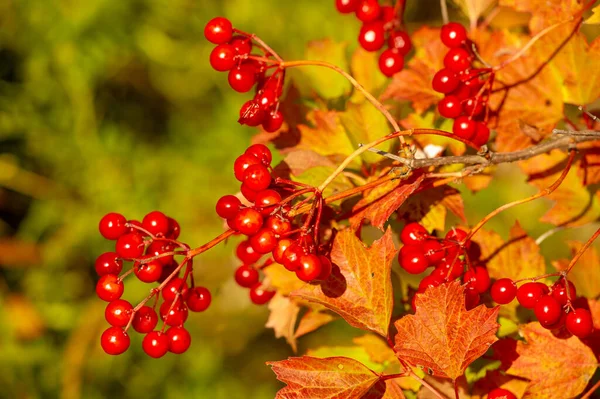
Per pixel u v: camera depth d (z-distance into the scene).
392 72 0.63
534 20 0.60
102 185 1.21
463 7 0.64
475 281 0.56
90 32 1.20
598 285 0.60
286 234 0.53
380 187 0.57
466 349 0.54
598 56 0.59
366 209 0.56
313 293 0.56
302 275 0.53
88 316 1.18
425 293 0.54
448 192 0.59
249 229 0.53
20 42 1.20
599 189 0.60
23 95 1.20
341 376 0.54
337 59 0.66
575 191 0.60
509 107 0.60
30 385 1.13
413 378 0.56
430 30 0.64
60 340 1.18
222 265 1.12
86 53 1.20
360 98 0.66
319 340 1.16
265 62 0.58
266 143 0.62
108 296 0.55
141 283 1.12
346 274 0.56
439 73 0.59
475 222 1.13
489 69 0.59
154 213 0.57
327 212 0.58
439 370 0.54
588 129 0.60
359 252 0.56
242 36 0.58
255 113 0.58
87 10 1.18
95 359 1.17
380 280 0.55
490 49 0.61
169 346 0.55
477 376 0.58
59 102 1.21
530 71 0.60
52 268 1.20
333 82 0.66
